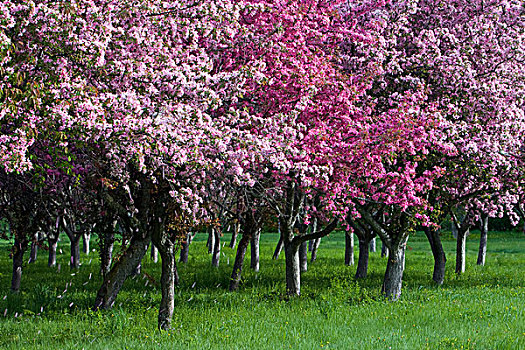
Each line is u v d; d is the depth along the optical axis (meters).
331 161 12.32
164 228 11.52
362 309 13.24
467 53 15.45
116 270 13.80
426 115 13.26
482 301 14.70
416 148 13.26
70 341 10.02
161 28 10.55
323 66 13.36
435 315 12.48
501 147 15.11
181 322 11.70
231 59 12.48
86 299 14.98
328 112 13.27
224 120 10.48
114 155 10.00
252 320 11.84
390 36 15.41
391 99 14.68
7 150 7.76
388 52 14.77
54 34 8.40
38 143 10.09
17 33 8.27
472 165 15.13
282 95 12.48
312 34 13.91
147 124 9.09
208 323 11.67
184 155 9.34
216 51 12.53
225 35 11.48
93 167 11.64
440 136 13.30
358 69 15.09
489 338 9.95
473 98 14.98
